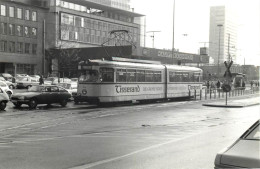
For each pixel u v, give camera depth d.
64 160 8.35
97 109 23.84
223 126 15.76
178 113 21.84
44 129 14.02
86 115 19.73
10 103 27.70
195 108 25.88
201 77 38.81
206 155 9.15
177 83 34.31
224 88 28.36
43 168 7.55
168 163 8.19
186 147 10.31
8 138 11.67
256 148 4.57
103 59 27.02
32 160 8.31
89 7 96.38
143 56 62.59
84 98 26.08
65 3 89.31
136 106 27.27
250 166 4.21
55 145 10.40
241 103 30.50
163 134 13.00
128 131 13.73
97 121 17.03
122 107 26.03
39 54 85.62
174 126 15.55
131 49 58.50
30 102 23.48
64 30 85.56
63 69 70.31
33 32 84.50
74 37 88.50
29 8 83.44
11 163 7.99
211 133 13.42
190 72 36.62
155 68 31.17
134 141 11.31
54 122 16.41
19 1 85.25
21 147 10.02
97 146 10.31
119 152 9.43
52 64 74.56
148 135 12.70
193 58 78.69
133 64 28.59
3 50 78.50
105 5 96.06
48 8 86.50
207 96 43.69
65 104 26.02
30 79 47.50
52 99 24.86
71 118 18.16
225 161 4.42
